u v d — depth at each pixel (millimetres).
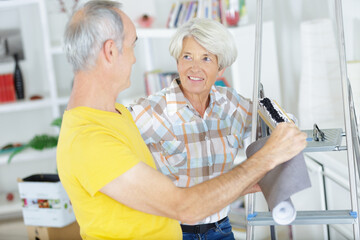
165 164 2531
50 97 4996
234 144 2584
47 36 4750
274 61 4098
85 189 1724
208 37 2408
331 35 3764
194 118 2523
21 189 3615
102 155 1646
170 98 2531
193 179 2543
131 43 1812
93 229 1766
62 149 1729
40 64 5297
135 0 4461
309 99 3854
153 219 1828
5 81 5055
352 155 2012
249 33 4008
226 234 2539
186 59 2480
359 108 3215
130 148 1772
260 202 3434
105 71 1771
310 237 3340
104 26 1711
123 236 1778
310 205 3348
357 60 3514
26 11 5207
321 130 2350
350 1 3572
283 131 1699
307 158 3449
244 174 1664
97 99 1803
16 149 5016
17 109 4859
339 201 3070
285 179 1665
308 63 3826
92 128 1708
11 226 4906
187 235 2510
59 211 3541
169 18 4344
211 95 2570
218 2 4168
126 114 2053
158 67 5125
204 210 1651
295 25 4223
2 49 5219
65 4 5117
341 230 3039
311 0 4035
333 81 3805
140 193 1652
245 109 2648
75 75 1808
